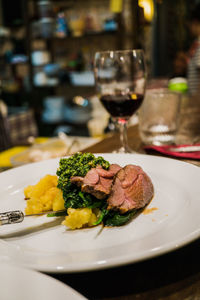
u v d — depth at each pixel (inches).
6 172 30.3
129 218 21.5
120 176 23.2
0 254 17.8
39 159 45.3
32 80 159.3
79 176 22.7
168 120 40.7
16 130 112.6
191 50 131.6
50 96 167.8
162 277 17.0
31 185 27.4
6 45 164.6
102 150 39.8
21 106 164.6
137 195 22.4
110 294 16.1
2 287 13.6
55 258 16.6
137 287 16.5
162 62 193.3
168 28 189.9
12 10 159.0
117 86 35.9
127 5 135.0
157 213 22.2
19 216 21.9
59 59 160.7
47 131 158.4
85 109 146.3
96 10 146.3
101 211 21.6
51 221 22.5
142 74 36.0
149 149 36.9
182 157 34.4
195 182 25.2
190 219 19.7
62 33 149.6
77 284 16.9
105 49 151.9
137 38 138.4
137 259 16.0
